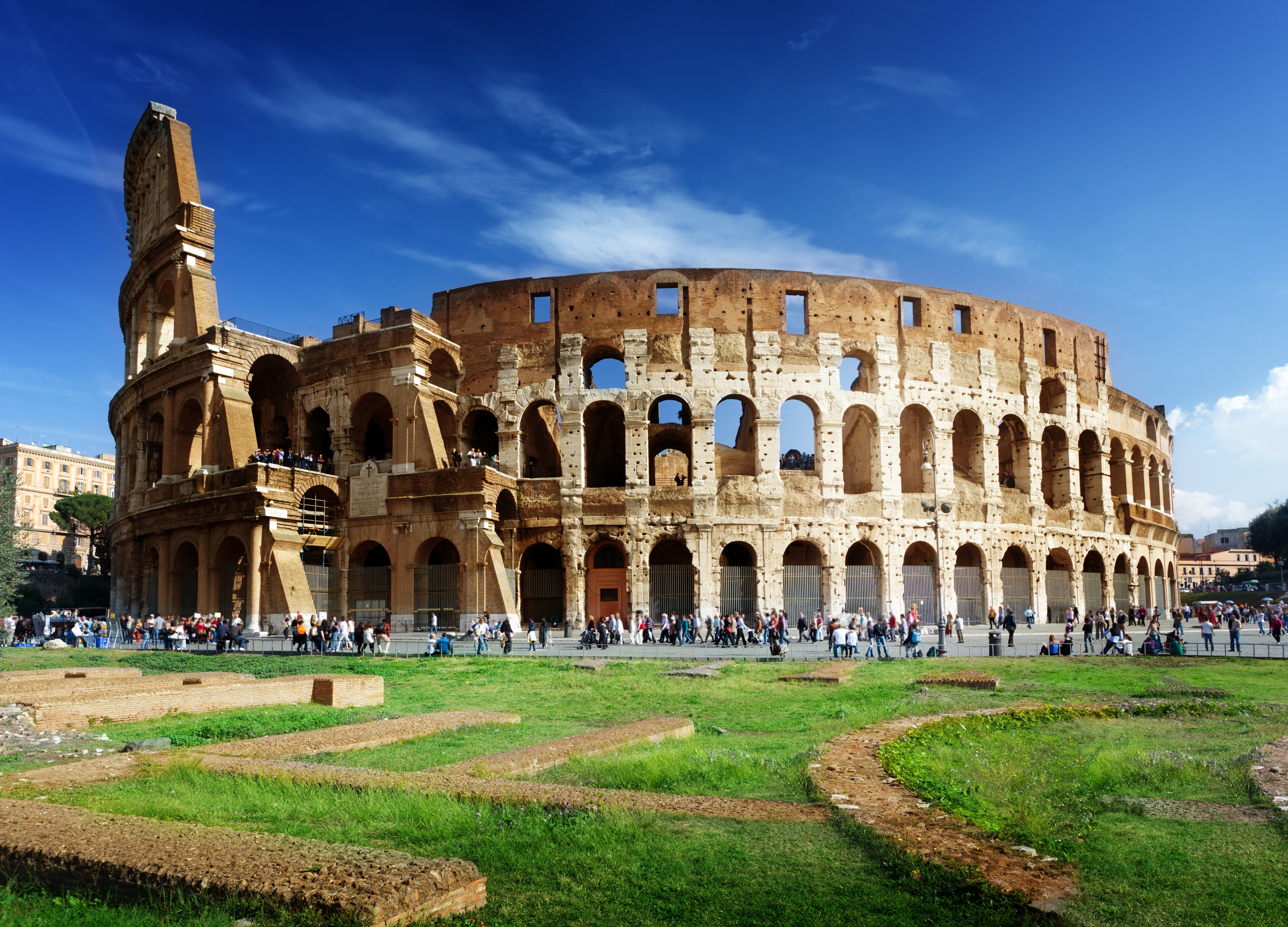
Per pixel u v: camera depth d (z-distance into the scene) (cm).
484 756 1730
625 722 2392
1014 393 7469
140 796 1404
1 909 960
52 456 17912
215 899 934
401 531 6216
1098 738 2191
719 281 6794
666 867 1114
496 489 6222
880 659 4297
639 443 6600
